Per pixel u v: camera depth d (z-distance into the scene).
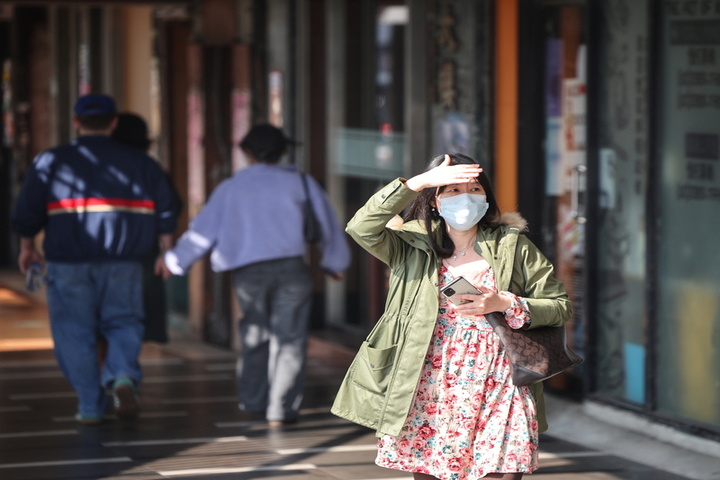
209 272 23.45
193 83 23.59
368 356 9.19
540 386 9.34
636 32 15.02
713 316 13.63
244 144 15.76
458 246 9.24
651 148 14.41
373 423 9.13
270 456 13.55
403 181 8.79
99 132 15.34
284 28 22.06
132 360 15.27
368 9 20.77
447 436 8.95
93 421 15.23
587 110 15.80
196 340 23.88
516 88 16.95
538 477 12.60
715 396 13.66
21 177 36.81
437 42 18.09
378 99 20.58
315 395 17.73
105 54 31.58
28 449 13.77
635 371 15.26
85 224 14.94
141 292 15.54
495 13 16.72
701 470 12.77
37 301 29.48
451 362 9.01
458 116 17.61
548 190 17.17
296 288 15.32
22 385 18.22
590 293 15.92
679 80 14.08
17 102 36.78
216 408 16.61
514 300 8.80
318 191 15.66
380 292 21.23
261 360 15.64
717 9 13.43
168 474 12.59
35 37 36.72
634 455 13.63
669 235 14.34
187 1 23.28
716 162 13.50
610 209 15.66
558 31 16.73
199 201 23.44
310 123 22.30
